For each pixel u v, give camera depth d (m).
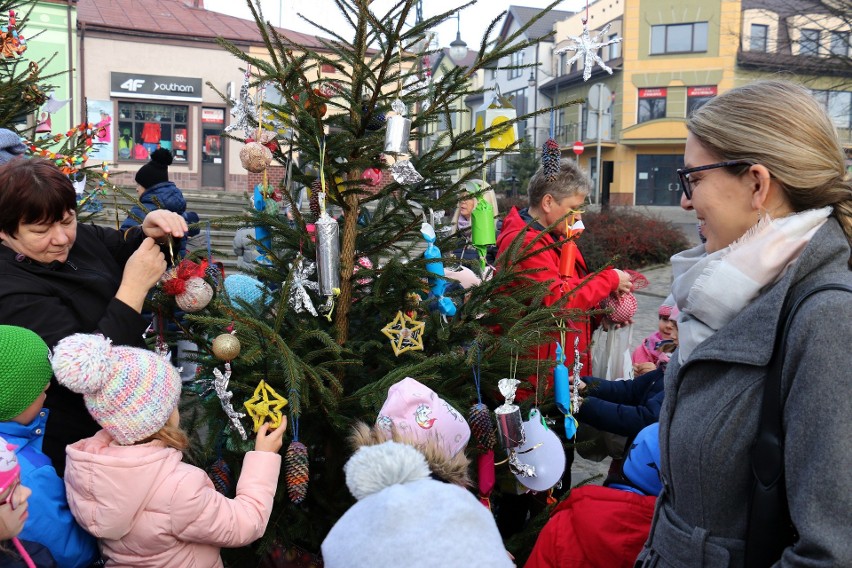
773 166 1.29
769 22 27.14
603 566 1.83
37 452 1.76
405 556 1.03
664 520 1.41
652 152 30.33
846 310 1.13
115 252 2.24
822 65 12.80
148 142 17.83
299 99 2.37
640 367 3.42
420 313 2.51
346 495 2.37
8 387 1.63
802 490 1.11
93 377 1.63
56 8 15.80
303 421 2.29
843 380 1.10
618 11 29.94
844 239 1.26
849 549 1.05
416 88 2.53
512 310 2.47
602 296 2.94
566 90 31.80
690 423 1.32
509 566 1.07
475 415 2.09
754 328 1.25
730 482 1.26
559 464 2.30
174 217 2.09
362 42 2.15
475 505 1.13
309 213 2.71
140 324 1.96
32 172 1.84
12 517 1.48
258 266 2.48
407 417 1.96
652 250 13.77
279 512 2.25
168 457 1.77
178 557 1.76
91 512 1.69
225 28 18.48
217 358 2.10
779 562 1.15
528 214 3.28
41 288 1.88
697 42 28.36
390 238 2.53
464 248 2.82
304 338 2.13
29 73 4.59
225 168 18.56
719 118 1.36
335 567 1.10
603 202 15.34
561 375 2.45
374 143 2.27
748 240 1.30
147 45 17.36
